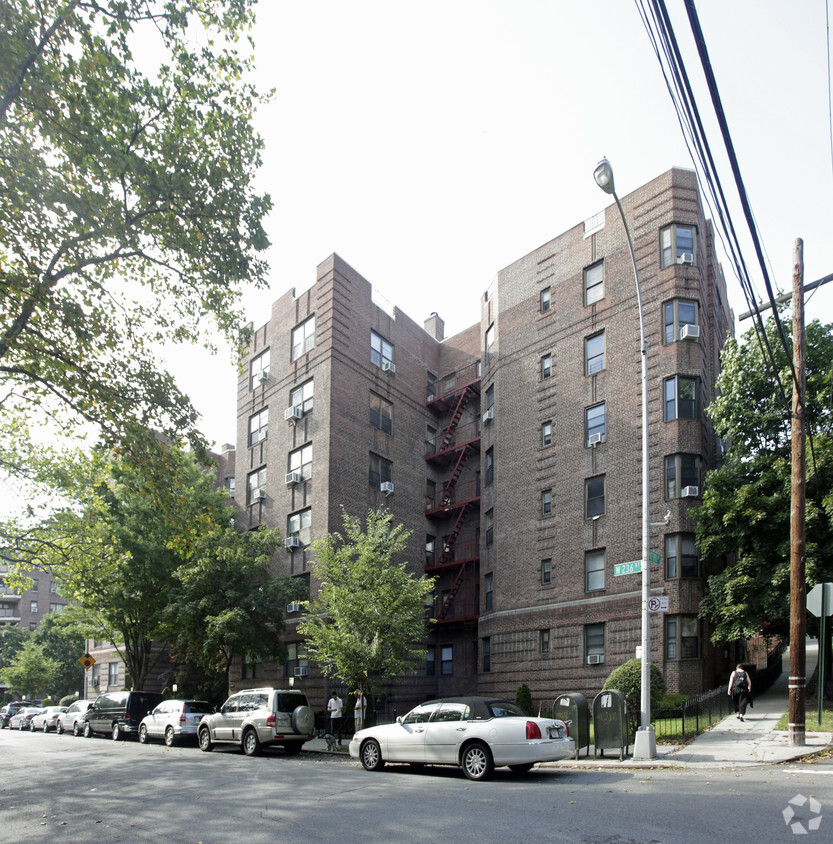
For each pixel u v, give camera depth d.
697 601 24.67
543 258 32.28
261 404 38.72
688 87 7.23
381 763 15.81
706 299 29.03
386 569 25.88
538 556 29.42
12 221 13.11
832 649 22.67
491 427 33.56
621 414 27.72
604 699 16.11
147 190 14.38
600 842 7.96
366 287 38.00
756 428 24.17
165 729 25.44
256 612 29.47
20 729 44.91
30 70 12.52
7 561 21.33
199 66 14.78
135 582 31.66
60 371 15.37
